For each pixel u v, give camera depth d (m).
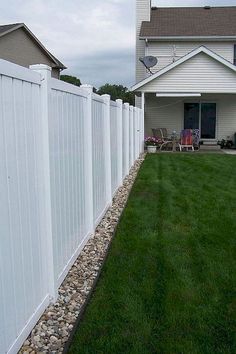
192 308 3.24
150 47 20.66
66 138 3.76
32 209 2.84
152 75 16.06
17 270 2.56
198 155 14.99
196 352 2.68
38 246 2.98
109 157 6.41
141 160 13.38
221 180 9.34
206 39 20.22
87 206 4.85
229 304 3.31
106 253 4.46
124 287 3.59
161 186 8.52
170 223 5.64
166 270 3.99
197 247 4.67
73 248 4.13
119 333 2.88
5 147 2.34
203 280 3.77
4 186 2.33
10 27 22.11
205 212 6.27
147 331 2.91
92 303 3.29
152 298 3.40
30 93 2.77
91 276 3.87
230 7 23.48
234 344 2.78
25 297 2.73
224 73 16.06
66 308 3.24
